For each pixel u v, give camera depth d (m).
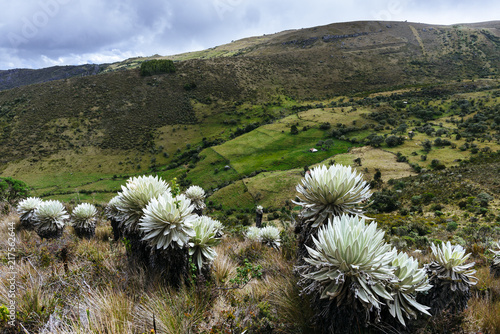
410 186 41.47
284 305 2.23
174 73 109.25
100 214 9.10
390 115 83.25
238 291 2.79
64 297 2.34
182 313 2.03
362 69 134.00
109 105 89.31
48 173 66.06
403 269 1.95
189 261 2.70
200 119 90.31
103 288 2.52
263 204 47.69
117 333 1.80
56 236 5.08
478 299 2.77
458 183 36.69
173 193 2.67
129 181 2.97
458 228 16.77
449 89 103.94
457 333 2.02
